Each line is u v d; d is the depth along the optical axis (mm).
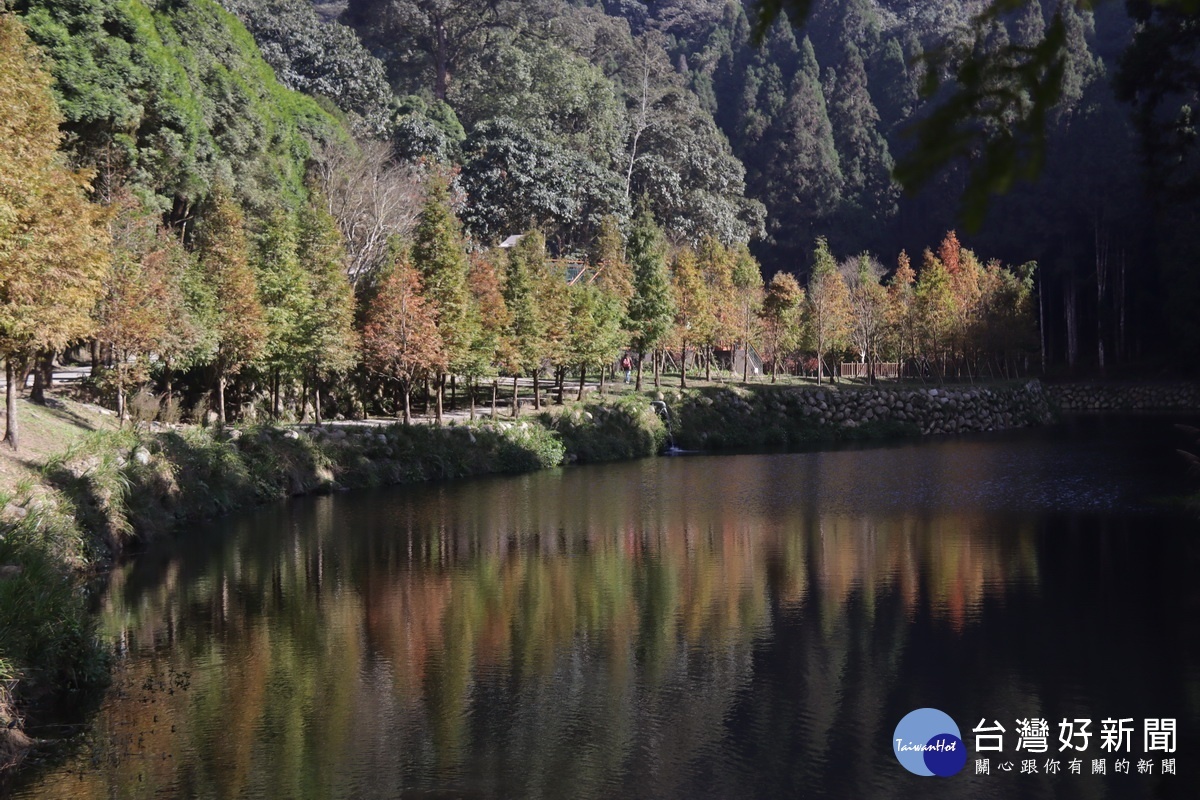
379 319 37062
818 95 103688
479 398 48625
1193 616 15961
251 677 13672
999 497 29141
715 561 21062
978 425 56469
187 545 23031
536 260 49250
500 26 91812
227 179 41656
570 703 12602
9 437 22391
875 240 98375
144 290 28234
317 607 17438
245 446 30781
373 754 11016
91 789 10062
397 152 67688
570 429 43281
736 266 67125
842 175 101000
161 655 14680
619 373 58781
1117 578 18656
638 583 19125
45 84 20656
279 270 35188
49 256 19578
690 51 129000
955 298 66875
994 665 13766
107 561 20703
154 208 36906
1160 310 75125
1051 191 79688
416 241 40594
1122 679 13109
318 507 28984
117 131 36688
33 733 11570
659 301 51000
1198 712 11969
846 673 13578
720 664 14070
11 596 12672
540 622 16375
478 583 19250
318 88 70375
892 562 20547
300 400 40969
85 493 21266
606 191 77062
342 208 49500
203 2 47656
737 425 50719
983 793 9961
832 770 10562
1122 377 73000
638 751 11086
